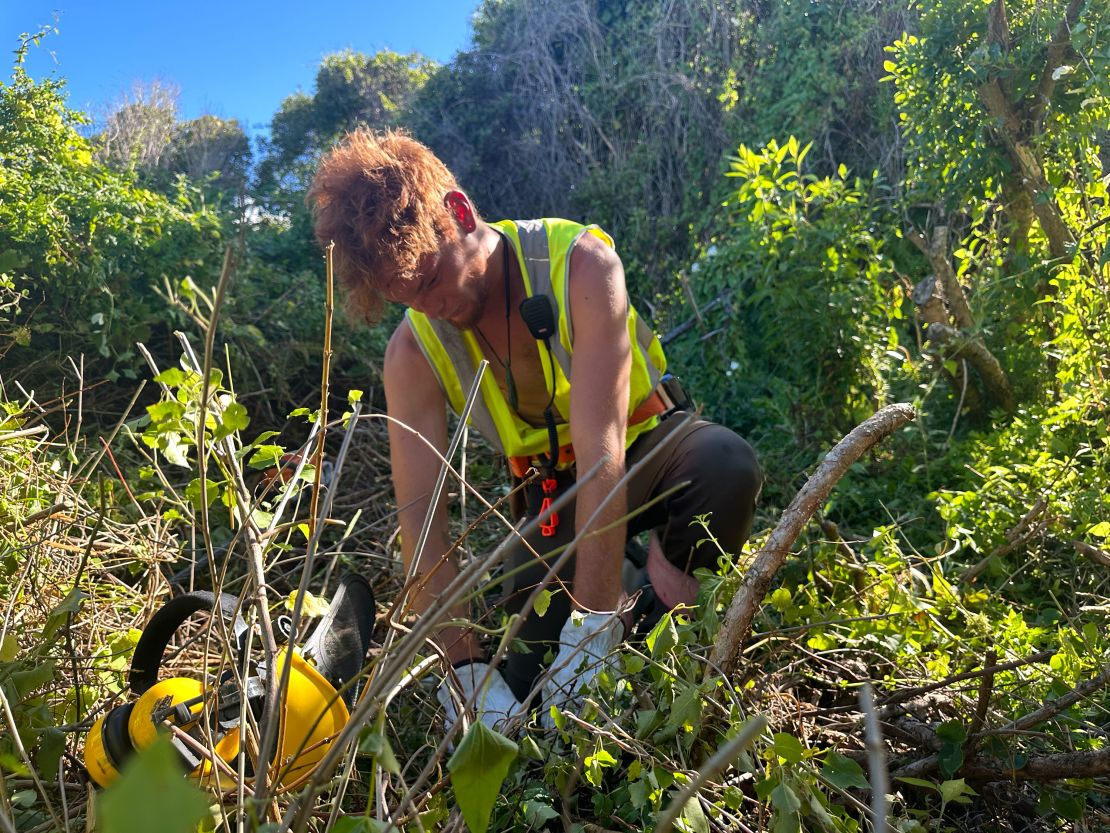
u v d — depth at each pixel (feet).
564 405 5.94
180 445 3.29
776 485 10.66
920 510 9.19
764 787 3.51
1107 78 9.36
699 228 22.90
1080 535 7.50
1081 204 10.50
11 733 3.73
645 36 25.81
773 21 22.53
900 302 12.39
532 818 3.72
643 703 4.26
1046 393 10.96
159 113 49.42
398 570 7.87
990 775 4.42
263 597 3.24
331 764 2.48
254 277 15.85
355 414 3.49
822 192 12.54
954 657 5.67
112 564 6.61
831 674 5.61
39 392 11.75
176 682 3.65
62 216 12.53
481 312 5.85
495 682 5.14
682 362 15.12
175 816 0.74
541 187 28.89
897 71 11.87
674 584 5.99
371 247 5.26
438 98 31.22
